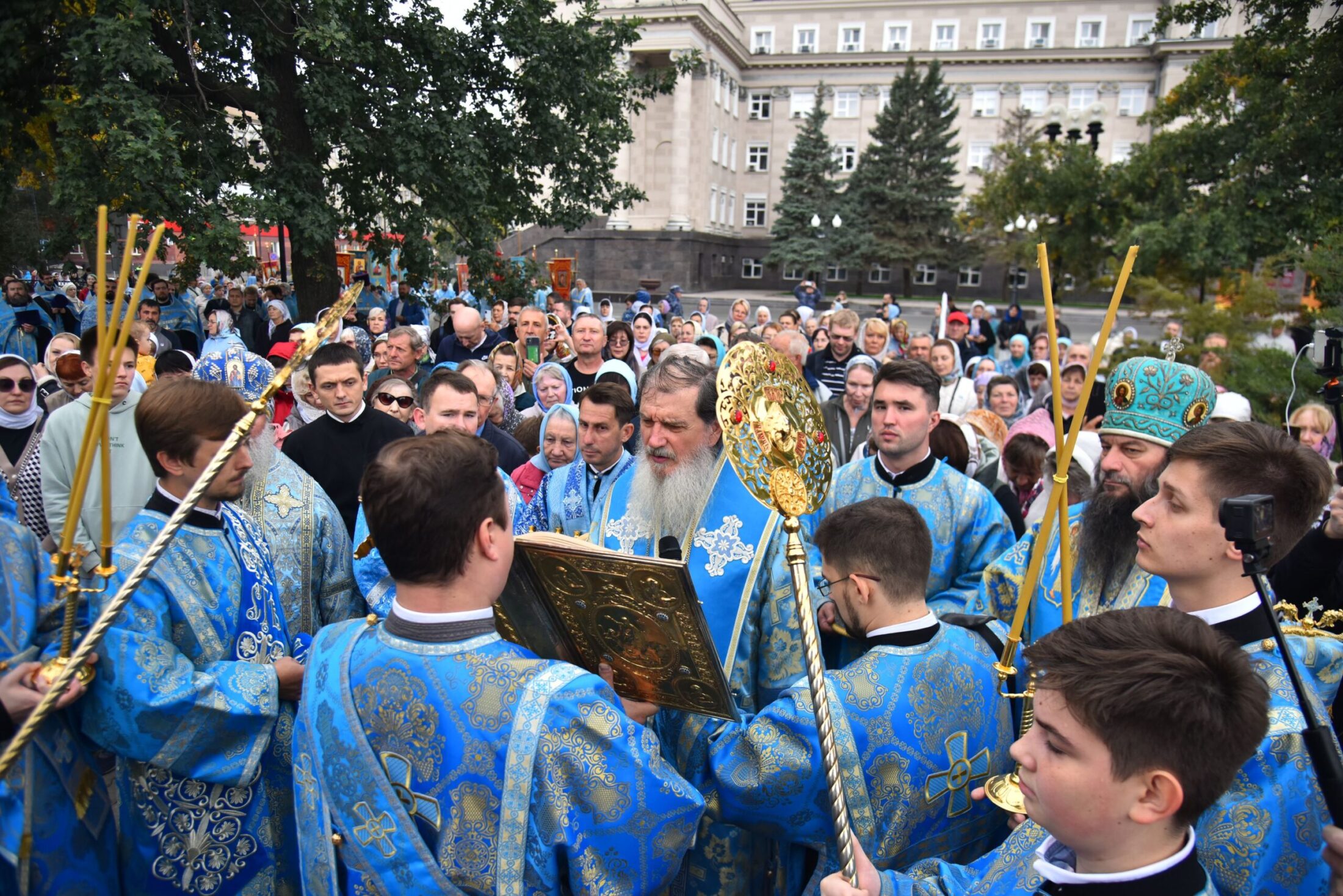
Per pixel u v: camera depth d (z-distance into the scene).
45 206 20.73
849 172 52.91
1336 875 1.43
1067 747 1.27
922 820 2.05
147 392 2.26
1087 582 2.47
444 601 1.67
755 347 2.05
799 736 2.01
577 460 3.76
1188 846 1.28
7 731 1.86
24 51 10.98
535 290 20.08
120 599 1.81
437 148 12.66
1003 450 4.64
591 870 1.58
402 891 1.59
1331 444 4.90
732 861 2.41
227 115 12.36
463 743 1.58
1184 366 2.41
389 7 12.54
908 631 2.12
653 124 46.75
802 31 53.12
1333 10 13.65
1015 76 49.91
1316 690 1.78
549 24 14.38
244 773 2.20
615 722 1.61
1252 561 1.44
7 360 4.96
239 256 11.23
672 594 1.76
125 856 2.23
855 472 3.56
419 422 4.84
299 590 2.87
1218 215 14.86
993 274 50.59
